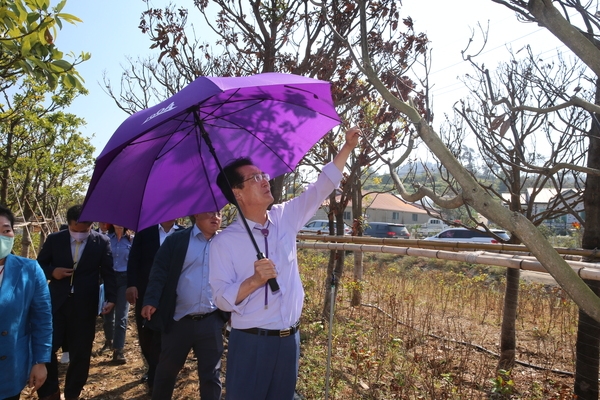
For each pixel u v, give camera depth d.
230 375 2.59
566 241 23.53
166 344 3.92
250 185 2.63
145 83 9.45
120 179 2.80
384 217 52.25
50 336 3.25
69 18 3.83
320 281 10.82
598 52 1.73
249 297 2.56
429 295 10.12
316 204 2.87
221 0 6.80
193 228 4.12
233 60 8.06
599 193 4.11
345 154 2.89
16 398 3.04
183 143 3.07
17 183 16.55
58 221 18.75
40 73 3.94
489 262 4.09
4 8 3.62
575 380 4.19
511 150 5.21
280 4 6.71
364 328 6.96
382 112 6.64
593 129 4.23
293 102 3.17
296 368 2.66
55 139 17.31
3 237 2.95
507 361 5.48
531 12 1.86
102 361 6.20
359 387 4.85
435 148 1.95
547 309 9.15
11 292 3.03
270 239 2.68
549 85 3.91
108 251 4.74
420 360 5.11
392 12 6.25
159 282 3.98
